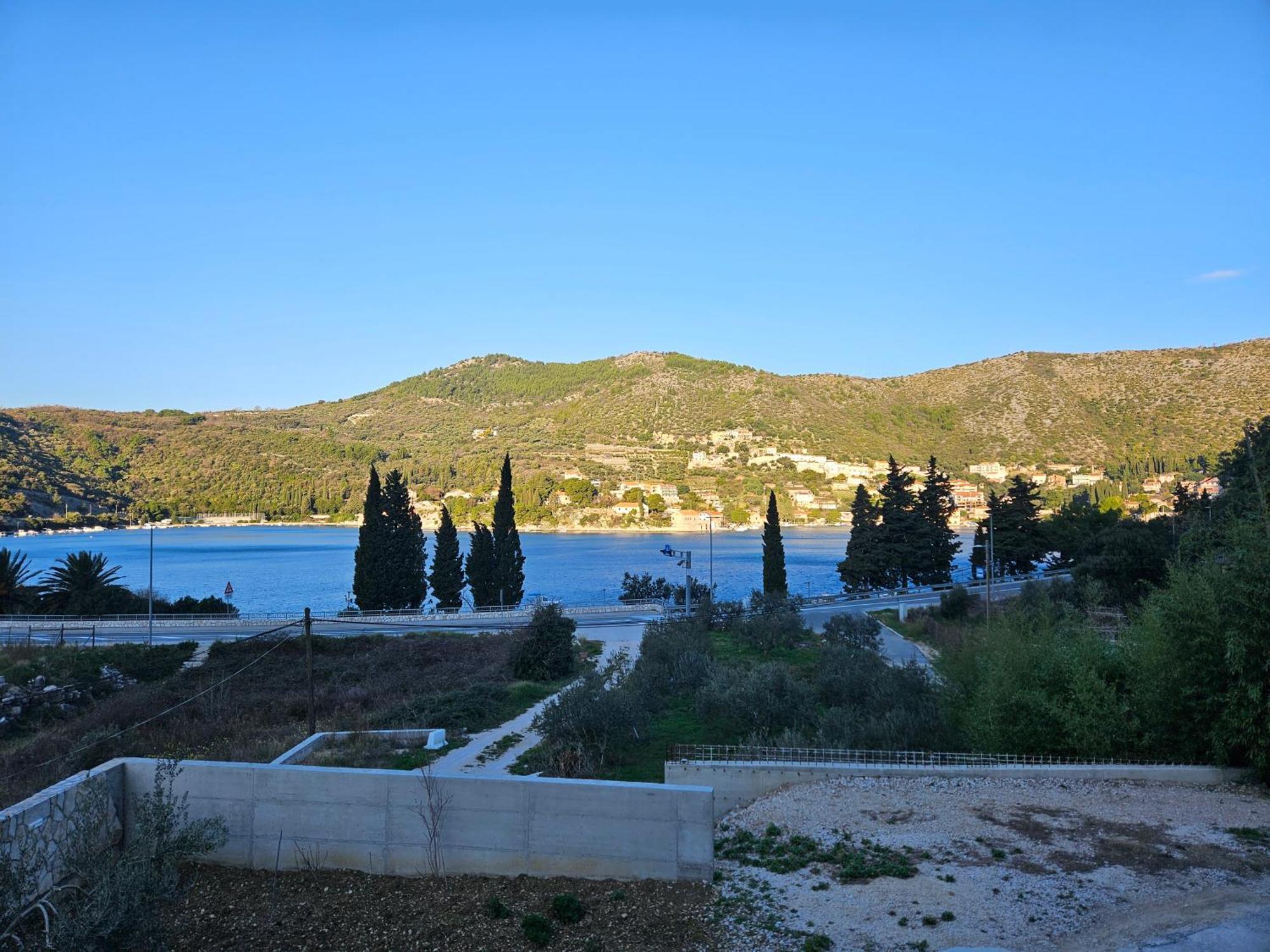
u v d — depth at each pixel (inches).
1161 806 690.8
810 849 610.9
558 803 547.5
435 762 1042.1
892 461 3267.7
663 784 547.5
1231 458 2246.6
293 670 1803.6
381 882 534.9
